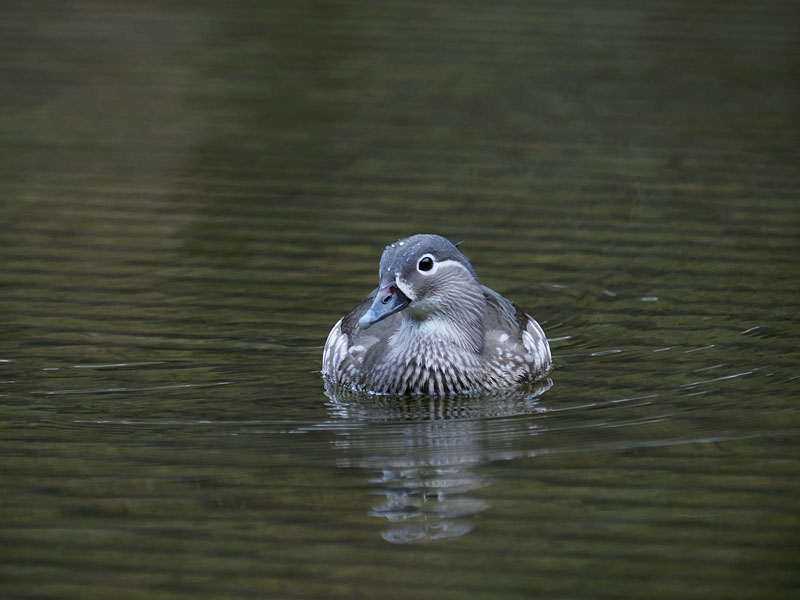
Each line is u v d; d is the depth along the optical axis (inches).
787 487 419.8
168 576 370.6
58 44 1034.1
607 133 847.1
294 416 493.0
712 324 577.9
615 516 403.2
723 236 684.1
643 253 664.4
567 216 715.4
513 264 652.7
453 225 702.5
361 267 650.8
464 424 483.2
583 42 1039.6
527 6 1145.4
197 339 567.5
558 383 525.3
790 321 576.7
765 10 1126.4
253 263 655.8
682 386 512.7
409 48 1024.9
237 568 374.9
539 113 886.4
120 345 558.9
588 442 459.8
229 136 847.7
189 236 689.6
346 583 366.3
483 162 799.1
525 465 441.7
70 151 818.2
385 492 421.1
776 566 373.7
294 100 916.6
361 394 523.5
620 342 563.8
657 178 770.8
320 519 403.2
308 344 567.5
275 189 756.6
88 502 414.6
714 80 947.3
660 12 1119.0
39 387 515.2
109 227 700.0
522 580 367.2
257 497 417.7
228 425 480.7
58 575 371.2
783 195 740.7
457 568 374.3
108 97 922.1
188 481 429.4
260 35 1065.5
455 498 416.5
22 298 607.2
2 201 734.5
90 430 474.0
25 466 440.8
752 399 495.8
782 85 935.7
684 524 397.4
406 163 797.9
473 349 526.3
